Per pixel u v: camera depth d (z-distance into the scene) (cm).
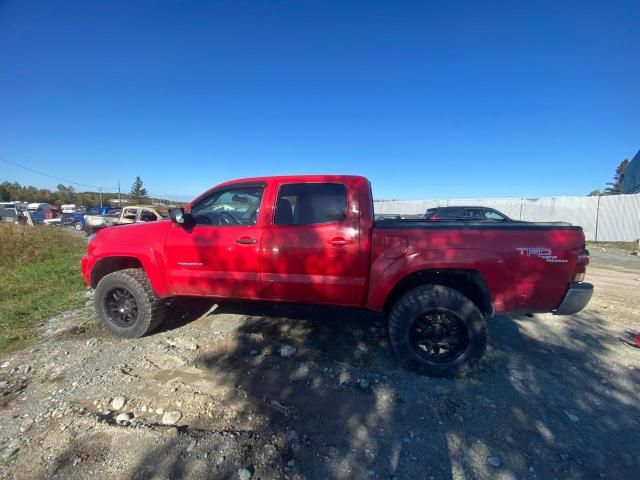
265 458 220
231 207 388
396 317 316
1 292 602
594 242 1738
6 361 353
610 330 437
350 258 333
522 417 262
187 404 275
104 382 307
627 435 243
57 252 1118
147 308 389
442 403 278
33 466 215
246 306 496
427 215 1440
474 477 206
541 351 373
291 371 325
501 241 308
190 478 204
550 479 204
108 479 204
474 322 306
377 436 241
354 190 342
